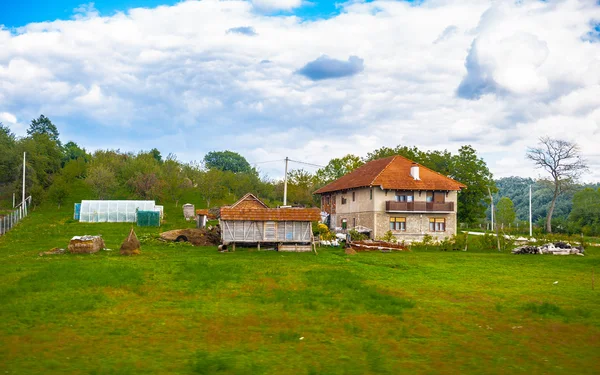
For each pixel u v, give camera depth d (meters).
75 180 109.38
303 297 23.84
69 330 17.59
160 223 69.00
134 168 104.12
